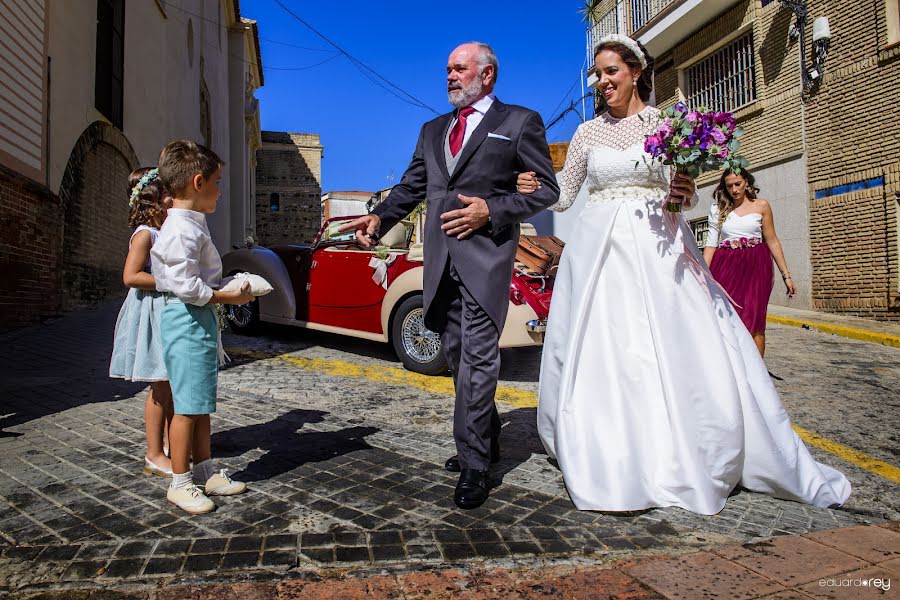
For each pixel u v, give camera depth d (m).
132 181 2.72
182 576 1.84
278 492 2.56
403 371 5.45
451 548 2.07
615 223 2.78
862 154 9.96
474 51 2.76
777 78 11.62
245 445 3.21
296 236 38.00
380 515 2.34
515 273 5.12
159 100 12.48
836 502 2.59
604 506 2.40
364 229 2.82
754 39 12.16
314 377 5.07
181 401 2.35
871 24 9.75
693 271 2.73
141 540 2.08
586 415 2.60
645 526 2.30
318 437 3.39
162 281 2.29
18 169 6.88
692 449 2.49
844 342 7.86
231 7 22.81
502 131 2.70
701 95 14.06
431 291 2.77
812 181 10.91
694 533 2.24
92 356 5.46
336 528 2.21
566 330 2.83
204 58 17.45
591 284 2.74
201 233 2.39
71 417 3.57
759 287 4.69
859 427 3.96
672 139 2.55
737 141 2.54
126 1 10.50
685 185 2.61
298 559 1.97
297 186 38.28
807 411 4.33
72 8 8.31
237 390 4.49
